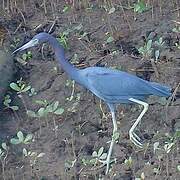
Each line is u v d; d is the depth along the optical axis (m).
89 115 11.45
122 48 12.69
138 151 10.45
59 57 10.31
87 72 10.17
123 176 10.04
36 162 10.64
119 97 10.10
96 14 13.70
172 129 10.88
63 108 11.62
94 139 10.97
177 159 10.20
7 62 12.30
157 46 12.42
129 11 13.61
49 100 11.90
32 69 12.63
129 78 10.07
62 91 11.98
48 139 11.12
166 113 11.12
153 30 12.96
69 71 10.31
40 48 12.98
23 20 13.86
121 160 10.38
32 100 11.98
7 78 12.10
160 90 10.19
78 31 13.26
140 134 10.88
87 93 11.79
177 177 9.88
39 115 10.72
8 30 13.60
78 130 11.18
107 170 10.10
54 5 14.09
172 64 12.07
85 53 12.73
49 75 12.41
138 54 12.46
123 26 13.20
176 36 12.66
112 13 13.57
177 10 13.37
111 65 12.24
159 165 10.10
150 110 11.22
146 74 12.02
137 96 10.12
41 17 13.95
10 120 11.72
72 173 10.25
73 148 10.71
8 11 14.16
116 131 10.16
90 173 10.18
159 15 13.34
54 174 10.35
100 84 10.06
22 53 13.02
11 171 10.55
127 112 11.31
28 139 10.24
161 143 10.61
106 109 11.47
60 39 12.84
